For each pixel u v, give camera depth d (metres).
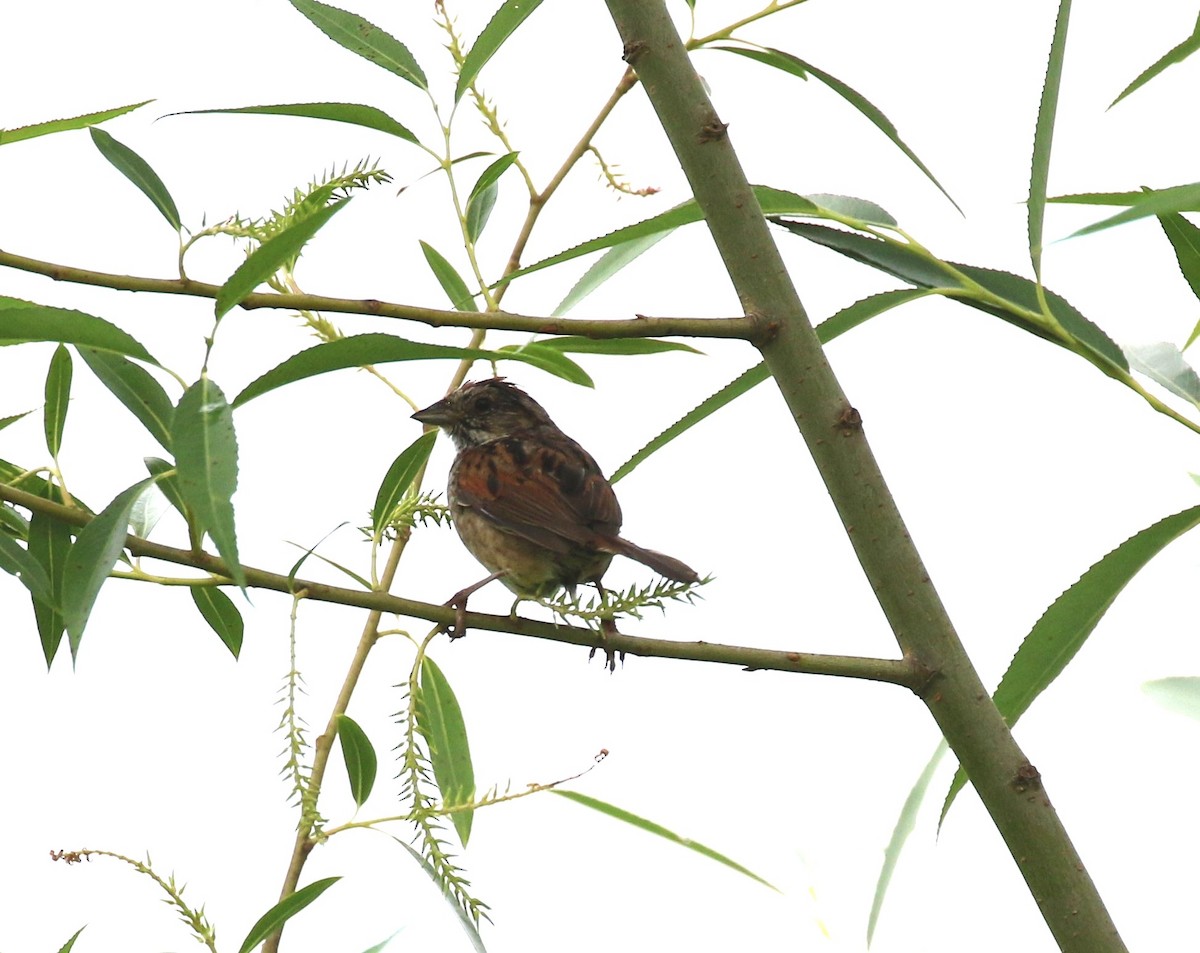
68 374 5.80
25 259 4.86
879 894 6.48
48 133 5.50
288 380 4.91
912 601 5.23
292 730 5.00
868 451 5.32
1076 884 5.00
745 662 5.31
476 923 4.90
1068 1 4.99
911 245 6.00
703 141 5.43
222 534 4.42
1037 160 5.21
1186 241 5.71
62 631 5.80
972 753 5.13
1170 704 6.68
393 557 6.39
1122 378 5.59
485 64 5.89
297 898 4.99
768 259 5.39
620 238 6.00
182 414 4.62
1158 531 5.39
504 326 4.94
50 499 6.06
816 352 5.36
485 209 6.64
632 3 5.54
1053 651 5.55
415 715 5.36
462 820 6.34
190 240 4.95
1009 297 5.88
